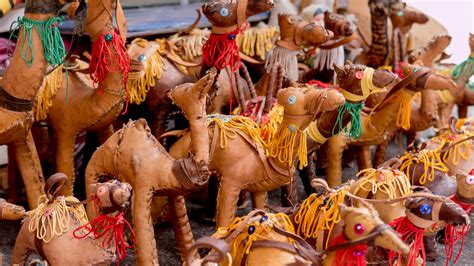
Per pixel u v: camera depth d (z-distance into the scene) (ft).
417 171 6.43
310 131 6.61
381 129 7.53
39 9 5.88
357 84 6.20
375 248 5.08
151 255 5.67
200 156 5.57
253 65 8.53
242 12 6.22
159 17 9.19
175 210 6.21
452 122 7.50
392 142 10.96
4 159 8.54
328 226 5.08
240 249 4.64
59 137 6.94
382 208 5.29
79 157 8.61
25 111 6.23
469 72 8.35
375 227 4.05
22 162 6.64
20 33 5.99
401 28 9.28
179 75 7.67
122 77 6.43
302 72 8.58
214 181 7.39
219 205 6.15
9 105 6.15
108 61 6.23
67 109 6.78
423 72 6.95
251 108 6.97
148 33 8.18
